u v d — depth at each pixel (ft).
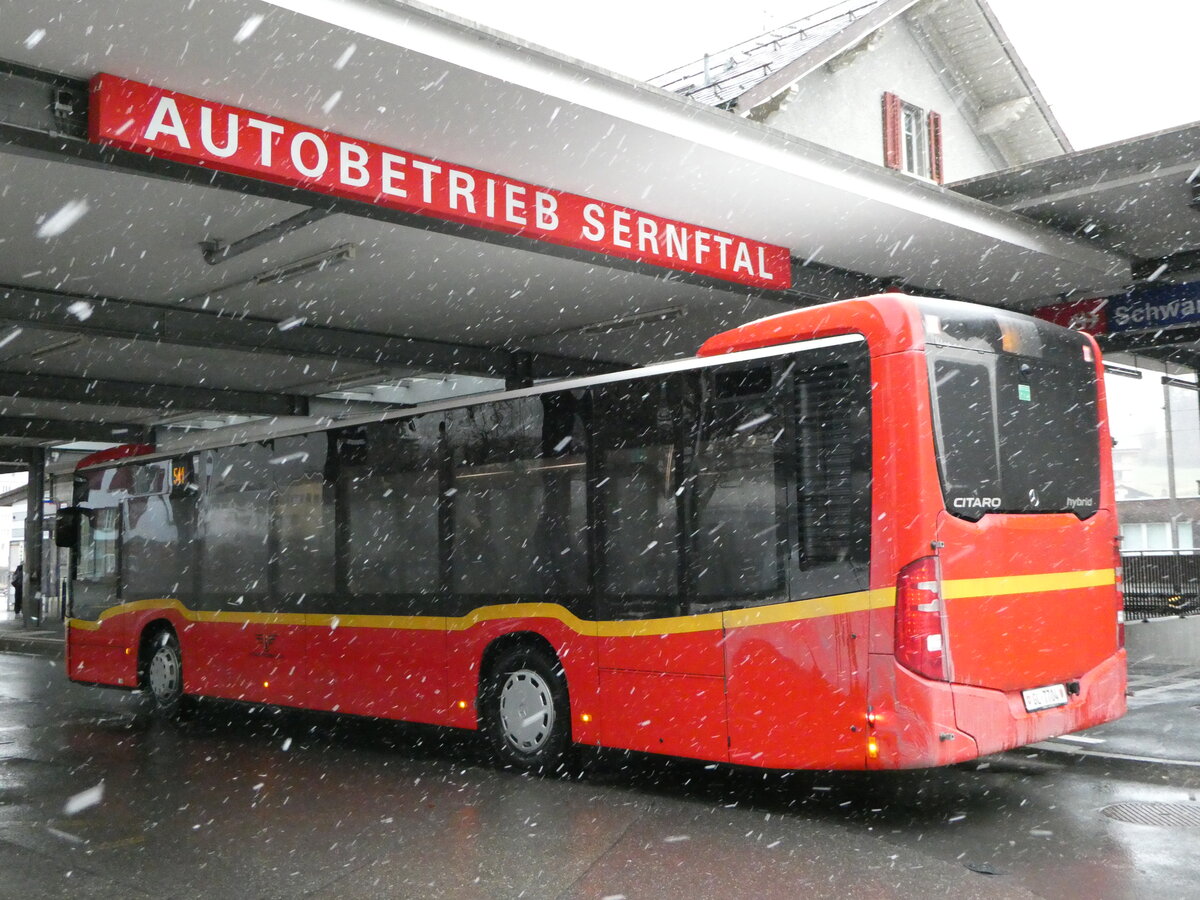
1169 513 135.85
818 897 17.69
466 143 30.09
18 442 104.22
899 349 22.13
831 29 65.72
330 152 28.48
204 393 71.51
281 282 43.19
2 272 41.27
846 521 22.41
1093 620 24.80
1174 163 38.24
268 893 18.72
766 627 23.47
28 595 106.11
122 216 34.96
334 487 34.60
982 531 22.44
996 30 71.61
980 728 21.76
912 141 72.13
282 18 23.07
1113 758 26.76
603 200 35.37
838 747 22.15
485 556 29.78
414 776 29.12
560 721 28.07
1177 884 17.99
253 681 37.06
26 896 18.89
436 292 46.39
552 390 28.58
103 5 22.13
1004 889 17.87
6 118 24.07
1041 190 41.55
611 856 20.49
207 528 39.70
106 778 29.60
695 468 25.22
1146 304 50.29
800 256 43.98
